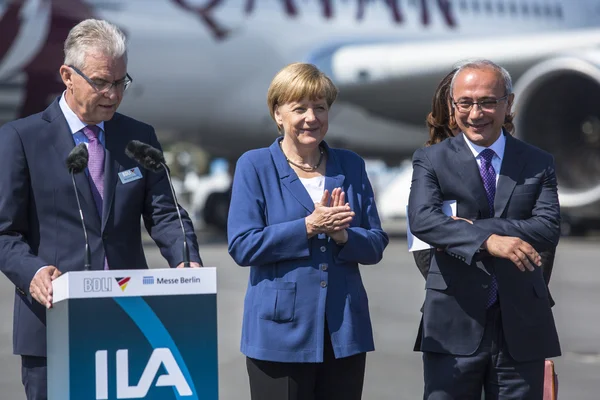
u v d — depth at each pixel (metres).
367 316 6.38
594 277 23.19
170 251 6.31
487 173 6.46
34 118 6.39
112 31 6.11
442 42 33.38
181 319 5.28
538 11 38.59
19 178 6.21
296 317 6.15
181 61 29.69
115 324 5.17
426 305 6.55
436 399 6.42
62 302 5.23
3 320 16.38
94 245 6.29
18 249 5.95
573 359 13.20
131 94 29.38
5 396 10.86
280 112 6.34
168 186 6.54
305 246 6.12
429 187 6.43
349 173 6.59
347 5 33.47
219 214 39.44
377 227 6.54
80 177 6.31
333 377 6.31
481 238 6.02
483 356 6.31
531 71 29.22
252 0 31.30
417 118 33.66
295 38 31.92
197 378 5.30
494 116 6.27
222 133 32.00
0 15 26.27
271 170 6.42
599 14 40.56
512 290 6.26
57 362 5.38
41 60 26.61
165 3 29.50
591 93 30.16
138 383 5.21
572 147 30.66
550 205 6.35
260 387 6.29
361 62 32.12
